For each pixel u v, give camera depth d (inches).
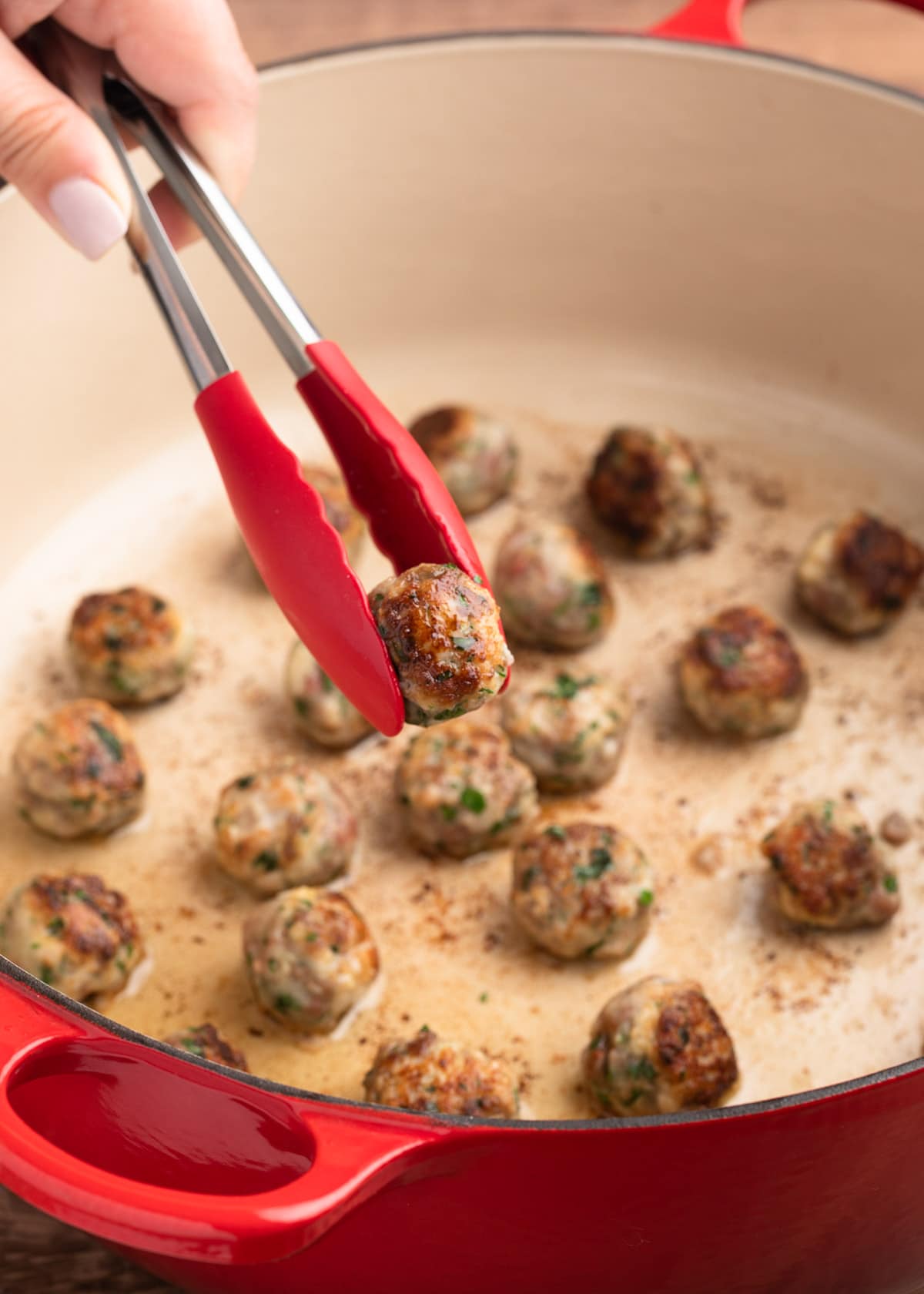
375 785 20.4
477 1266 16.4
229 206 17.5
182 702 21.0
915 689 21.1
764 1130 15.2
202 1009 19.0
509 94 22.3
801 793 20.4
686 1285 16.7
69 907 18.7
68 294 21.5
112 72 18.8
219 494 22.8
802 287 23.1
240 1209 14.6
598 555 22.3
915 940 19.4
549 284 23.7
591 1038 18.5
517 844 19.9
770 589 22.0
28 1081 15.5
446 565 16.0
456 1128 15.0
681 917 19.5
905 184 22.0
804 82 21.7
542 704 20.1
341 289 23.4
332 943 18.6
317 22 27.5
